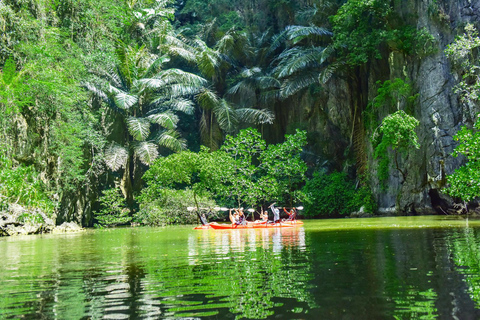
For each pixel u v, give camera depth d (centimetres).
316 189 2706
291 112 3200
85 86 2544
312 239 972
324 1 2800
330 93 2941
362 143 2653
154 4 3309
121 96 2603
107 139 2830
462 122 2114
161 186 2403
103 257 761
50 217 2072
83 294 427
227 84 3228
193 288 433
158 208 2320
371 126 2483
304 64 2648
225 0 3512
